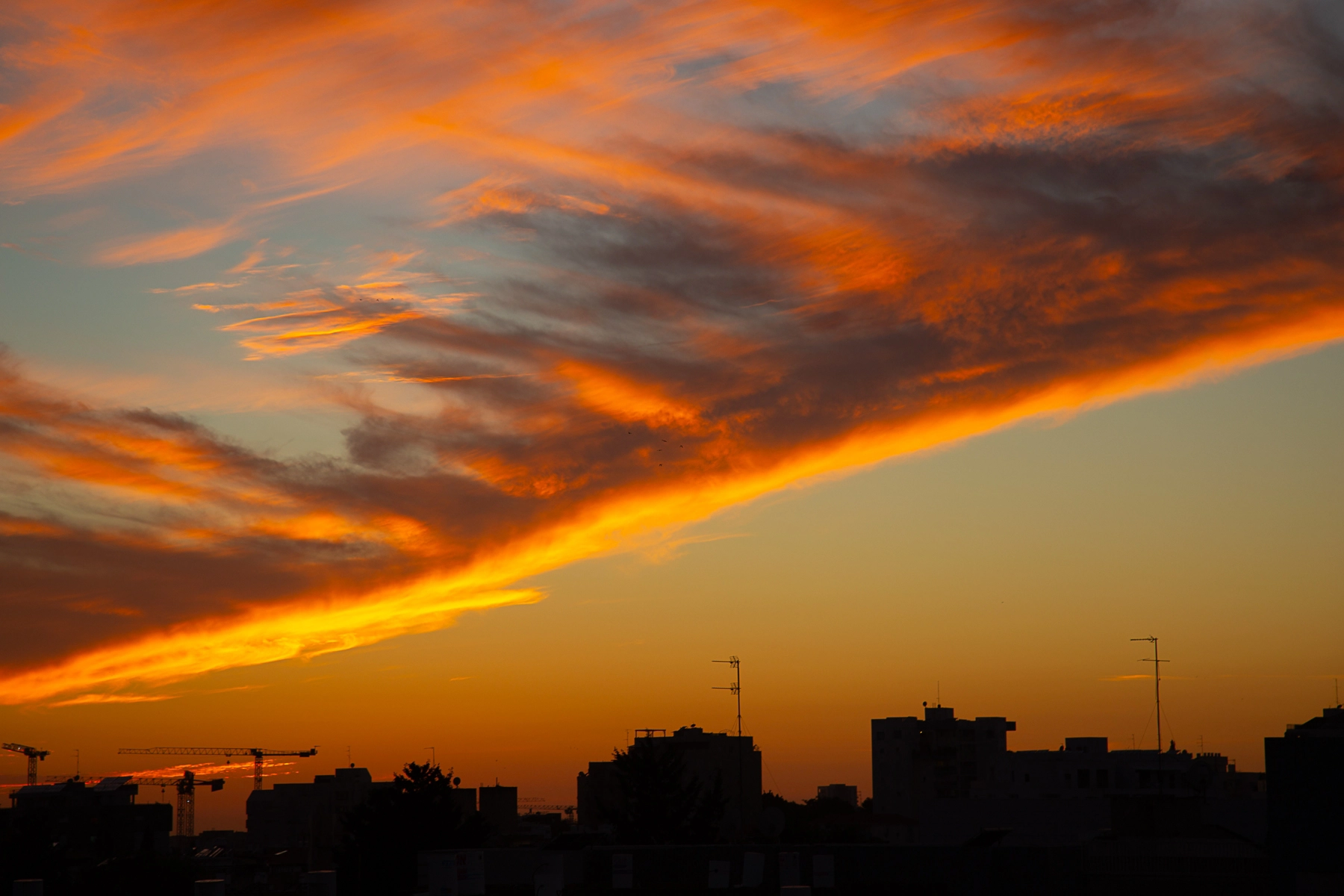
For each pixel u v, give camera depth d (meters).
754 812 139.88
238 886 104.81
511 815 148.25
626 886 58.72
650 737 139.12
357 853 93.62
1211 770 97.50
